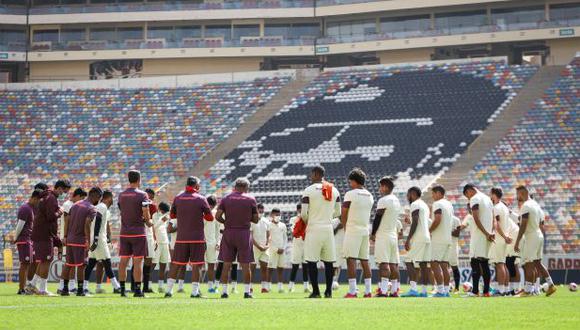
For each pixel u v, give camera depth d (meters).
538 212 23.84
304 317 14.02
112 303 18.38
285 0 80.25
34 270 24.45
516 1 74.31
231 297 23.12
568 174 53.38
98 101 73.75
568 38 73.38
